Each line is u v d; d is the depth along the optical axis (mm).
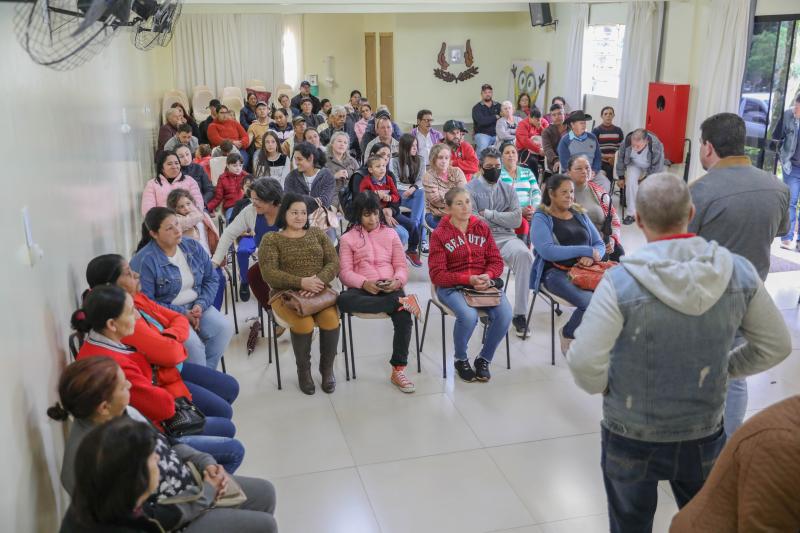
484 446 3227
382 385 3838
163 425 2463
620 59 9047
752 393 3664
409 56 11641
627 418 1859
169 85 11758
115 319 2375
